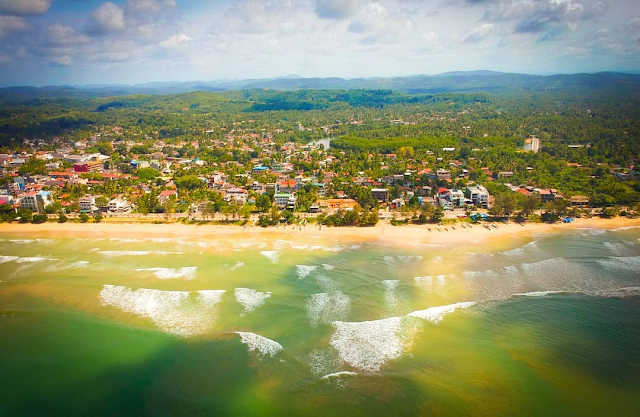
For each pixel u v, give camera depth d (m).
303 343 80.44
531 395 68.19
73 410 66.00
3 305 94.31
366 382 70.69
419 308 92.88
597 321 88.25
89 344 80.81
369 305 94.00
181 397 67.94
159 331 84.62
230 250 128.25
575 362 75.94
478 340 81.81
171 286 102.69
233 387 69.81
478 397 67.62
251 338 81.94
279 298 96.88
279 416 64.06
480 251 126.12
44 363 75.81
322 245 132.50
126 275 109.38
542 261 118.00
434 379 71.38
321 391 68.75
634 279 106.88
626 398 68.00
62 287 102.50
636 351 79.06
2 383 71.31
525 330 85.06
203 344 80.50
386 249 128.38
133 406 66.38
